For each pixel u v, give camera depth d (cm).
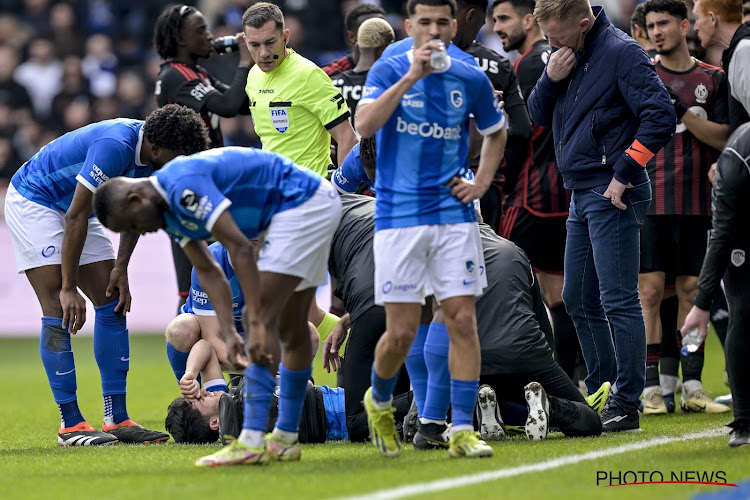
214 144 2839
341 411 2108
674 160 2567
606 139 2069
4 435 2391
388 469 1573
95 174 2012
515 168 2684
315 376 3691
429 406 1808
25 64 6134
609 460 1638
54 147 2152
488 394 1950
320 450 1895
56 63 6166
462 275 1636
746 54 2153
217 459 1644
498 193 2688
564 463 1608
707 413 2536
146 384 3591
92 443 2128
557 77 2106
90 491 1465
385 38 2720
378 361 1678
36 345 5278
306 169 1678
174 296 5209
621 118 2062
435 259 1647
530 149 2658
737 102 2230
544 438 1922
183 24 2800
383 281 1645
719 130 2506
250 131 5228
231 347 1584
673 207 2561
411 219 1631
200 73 2861
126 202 1541
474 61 1684
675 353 2677
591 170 2080
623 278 2075
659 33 2525
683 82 2555
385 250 1645
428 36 1617
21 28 6488
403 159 1647
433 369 1794
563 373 2020
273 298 1597
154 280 5225
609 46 2056
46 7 6594
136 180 1570
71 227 2031
